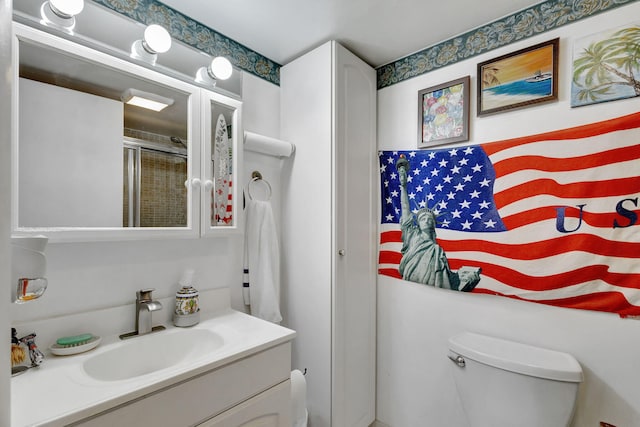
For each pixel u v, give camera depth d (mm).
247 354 1009
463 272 1498
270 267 1552
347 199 1603
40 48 896
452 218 1540
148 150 1137
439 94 1589
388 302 1780
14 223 836
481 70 1451
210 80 1315
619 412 1130
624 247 1115
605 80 1161
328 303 1530
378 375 1813
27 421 643
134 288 1203
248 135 1478
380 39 1575
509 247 1369
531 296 1311
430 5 1318
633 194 1103
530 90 1321
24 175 879
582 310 1210
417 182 1666
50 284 1016
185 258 1362
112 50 1043
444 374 1570
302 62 1673
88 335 1034
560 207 1245
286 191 1748
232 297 1543
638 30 1103
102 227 1024
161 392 815
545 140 1285
